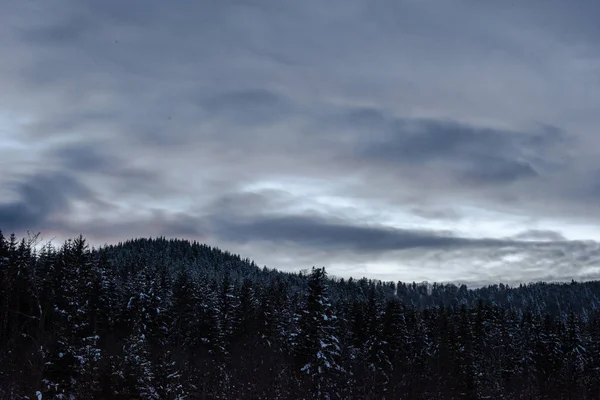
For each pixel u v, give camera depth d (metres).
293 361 51.81
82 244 56.56
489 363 70.00
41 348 27.92
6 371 26.95
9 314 28.97
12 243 40.84
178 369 47.38
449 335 73.88
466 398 61.03
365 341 64.75
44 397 29.55
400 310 68.56
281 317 70.50
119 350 44.12
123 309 61.72
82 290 49.88
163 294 77.38
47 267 44.69
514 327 86.31
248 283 79.81
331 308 50.44
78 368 36.12
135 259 131.25
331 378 49.19
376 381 56.84
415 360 68.75
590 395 71.69
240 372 53.19
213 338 63.75
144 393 39.62
